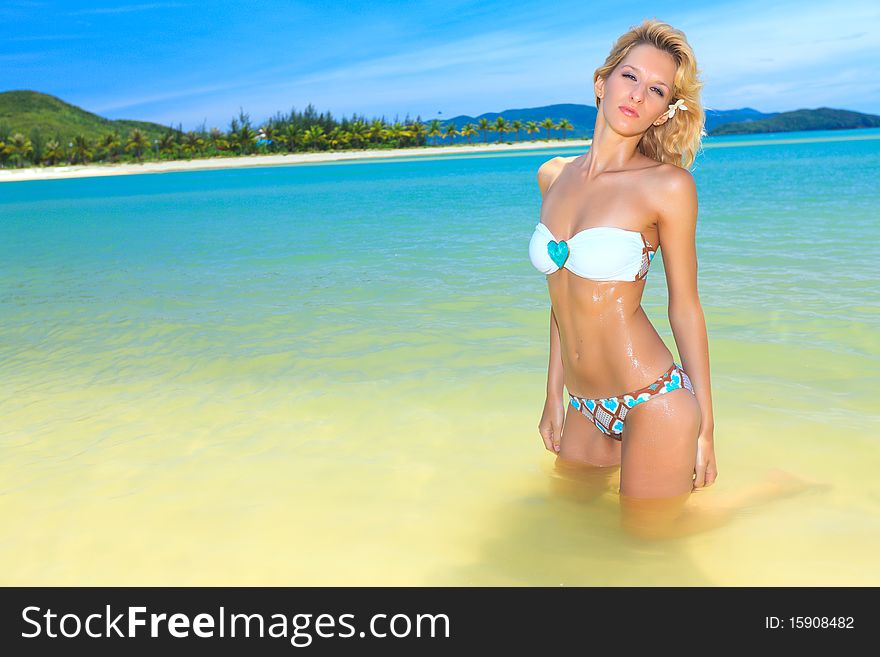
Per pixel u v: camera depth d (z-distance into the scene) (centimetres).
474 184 3089
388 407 433
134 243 1380
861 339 515
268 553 284
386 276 855
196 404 452
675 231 283
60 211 2606
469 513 310
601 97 306
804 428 379
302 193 3027
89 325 677
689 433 290
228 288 836
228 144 12581
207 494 332
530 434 389
